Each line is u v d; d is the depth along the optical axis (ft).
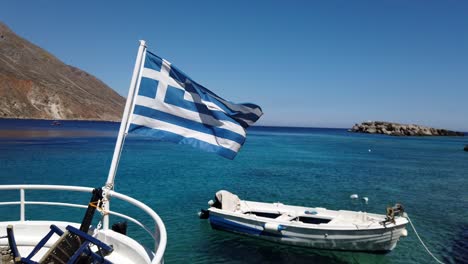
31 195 82.23
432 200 93.30
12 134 291.99
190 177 119.44
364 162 189.78
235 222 57.31
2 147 194.80
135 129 21.42
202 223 63.77
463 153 265.34
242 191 98.43
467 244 56.70
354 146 326.65
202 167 147.64
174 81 23.11
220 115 24.09
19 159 148.77
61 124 544.62
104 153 183.73
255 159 191.52
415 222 70.64
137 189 95.86
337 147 308.40
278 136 568.00
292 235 52.90
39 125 461.78
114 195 19.13
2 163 136.15
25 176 109.81
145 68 22.13
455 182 125.90
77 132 378.73
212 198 85.71
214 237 56.54
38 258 19.56
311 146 317.42
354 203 87.45
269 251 51.49
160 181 109.19
